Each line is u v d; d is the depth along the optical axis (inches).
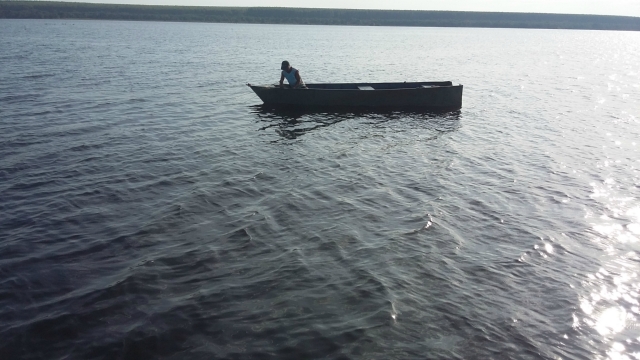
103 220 393.4
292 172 523.8
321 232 381.4
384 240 369.4
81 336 259.1
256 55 1993.1
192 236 370.3
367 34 4237.2
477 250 357.7
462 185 491.8
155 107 847.1
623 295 307.1
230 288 303.7
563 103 979.9
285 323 272.4
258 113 831.7
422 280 316.8
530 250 358.9
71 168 510.9
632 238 383.9
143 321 271.0
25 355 245.8
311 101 861.2
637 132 730.8
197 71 1398.9
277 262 335.6
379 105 868.0
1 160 526.9
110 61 1587.1
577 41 3959.2
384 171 532.4
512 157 593.6
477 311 286.0
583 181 510.3
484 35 4707.2
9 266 322.0
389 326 270.7
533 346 257.9
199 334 262.4
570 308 291.6
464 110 892.6
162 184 476.1
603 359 251.3
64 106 818.8
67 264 327.3
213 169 526.6
